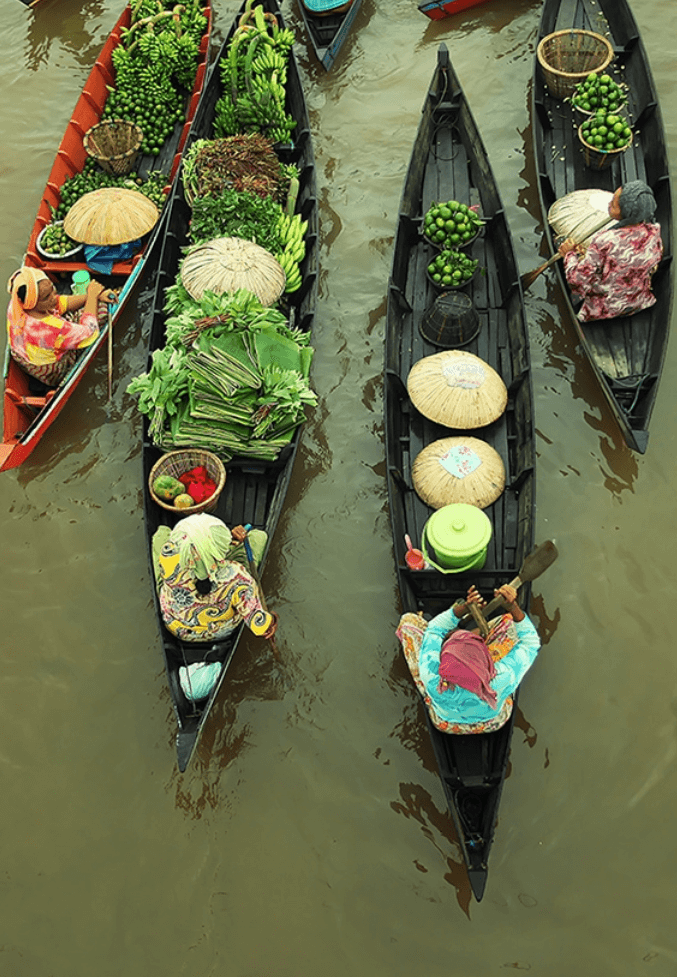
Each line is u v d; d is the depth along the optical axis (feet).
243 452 21.40
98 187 26.53
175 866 17.88
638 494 22.11
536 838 17.80
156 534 19.94
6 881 17.83
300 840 18.03
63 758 19.26
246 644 20.47
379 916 17.10
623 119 25.86
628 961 16.35
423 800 18.37
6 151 30.89
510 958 16.52
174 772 18.97
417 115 30.32
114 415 24.45
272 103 27.09
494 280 24.89
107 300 23.93
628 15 28.71
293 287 24.13
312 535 22.24
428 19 32.63
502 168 28.76
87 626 21.06
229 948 16.90
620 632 20.18
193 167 25.44
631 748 18.71
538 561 14.14
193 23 30.58
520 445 21.59
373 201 28.45
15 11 35.24
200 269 22.53
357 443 23.72
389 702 19.67
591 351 22.95
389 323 23.18
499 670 15.46
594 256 21.95
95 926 17.25
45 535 22.53
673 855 17.43
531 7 32.30
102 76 29.60
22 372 23.61
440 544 19.10
